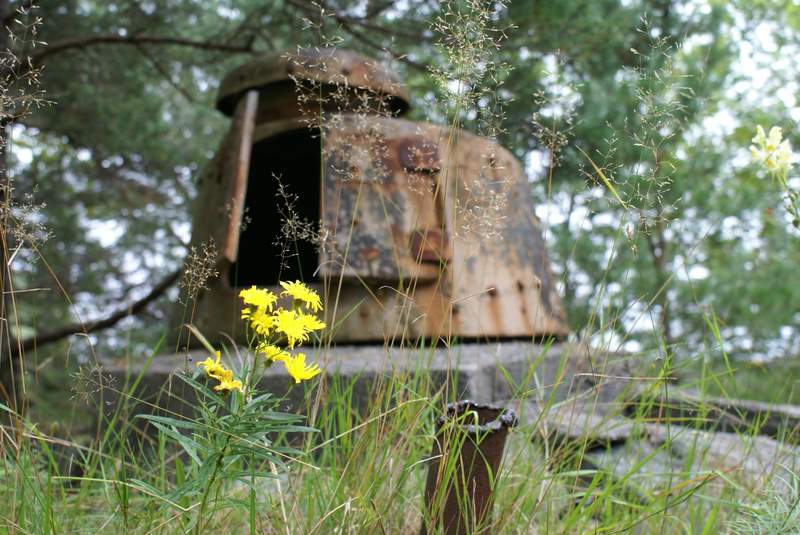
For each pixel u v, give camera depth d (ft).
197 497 6.60
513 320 13.88
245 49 22.52
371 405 8.47
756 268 26.78
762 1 28.35
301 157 15.52
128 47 24.29
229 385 5.40
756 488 8.29
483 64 7.43
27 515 6.87
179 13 23.95
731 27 25.86
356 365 11.24
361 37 21.42
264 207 15.57
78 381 7.75
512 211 15.03
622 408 9.40
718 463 8.92
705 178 25.96
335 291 12.77
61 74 23.89
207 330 13.74
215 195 13.99
